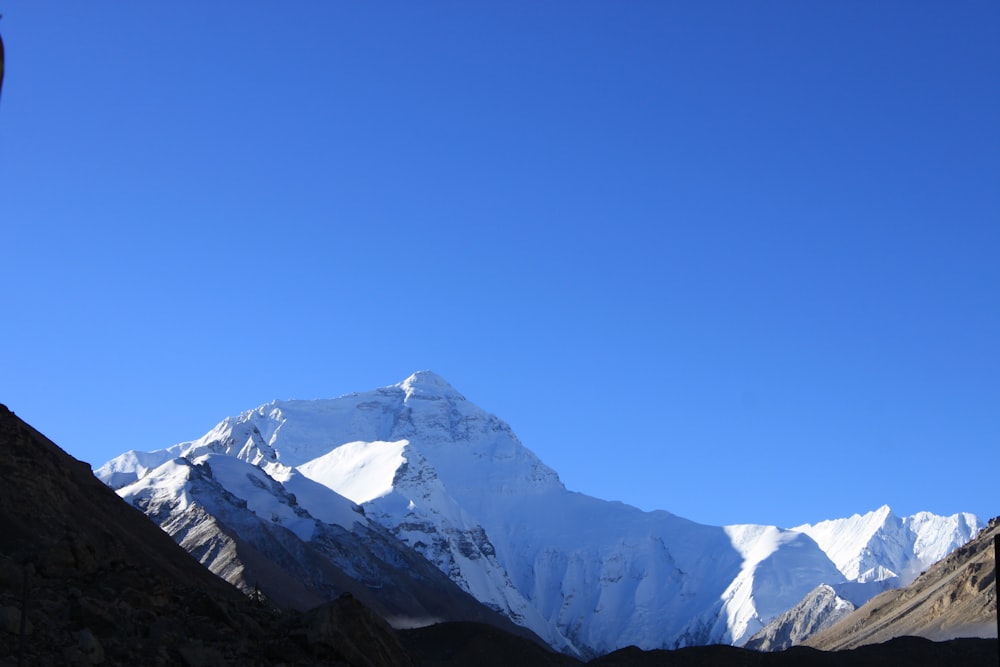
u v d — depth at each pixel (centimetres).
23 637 4922
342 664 6088
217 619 6262
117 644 5366
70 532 6400
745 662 8812
